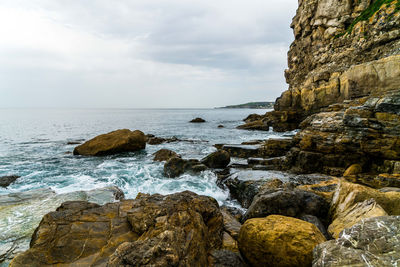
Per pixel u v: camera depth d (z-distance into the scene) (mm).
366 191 6496
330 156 12938
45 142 28484
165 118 92875
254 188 10633
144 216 5590
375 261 3021
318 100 36094
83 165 17016
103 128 48500
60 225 5574
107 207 6801
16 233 6457
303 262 4164
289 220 5055
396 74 22578
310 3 44406
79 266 4254
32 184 12430
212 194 11820
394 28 28344
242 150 19797
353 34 34312
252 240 4750
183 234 4145
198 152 22047
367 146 11594
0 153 21469
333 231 5879
